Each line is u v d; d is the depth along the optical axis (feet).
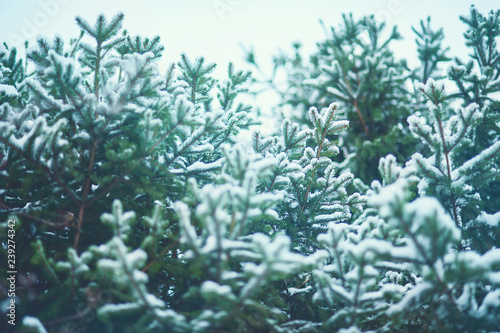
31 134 9.29
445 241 8.84
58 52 9.77
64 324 9.21
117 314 9.02
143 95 9.66
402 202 8.79
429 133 9.95
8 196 9.65
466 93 11.21
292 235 10.27
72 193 9.53
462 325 9.16
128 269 8.79
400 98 12.48
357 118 12.39
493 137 10.86
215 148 10.35
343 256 9.35
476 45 11.38
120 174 9.54
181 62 10.49
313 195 10.36
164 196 9.91
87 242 9.70
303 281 10.28
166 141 9.73
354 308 9.21
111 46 9.85
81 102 9.59
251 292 8.79
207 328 8.96
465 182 9.89
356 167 11.99
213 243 8.99
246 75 11.05
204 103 11.02
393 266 9.45
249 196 9.06
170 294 9.95
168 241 9.82
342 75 12.50
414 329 9.84
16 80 10.71
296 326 9.58
